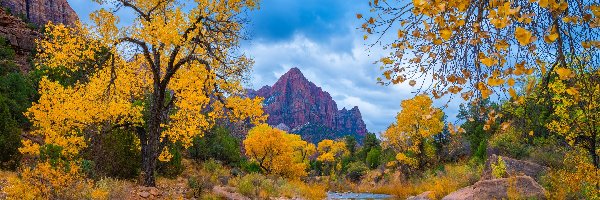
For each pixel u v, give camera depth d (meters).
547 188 13.96
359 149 90.81
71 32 14.20
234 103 15.09
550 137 16.41
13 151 15.34
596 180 10.44
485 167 18.67
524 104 2.86
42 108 14.90
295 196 20.00
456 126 3.13
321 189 26.97
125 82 16.36
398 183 34.56
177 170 21.23
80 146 15.20
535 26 2.65
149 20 14.23
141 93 17.73
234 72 15.07
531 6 2.61
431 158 35.59
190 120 15.55
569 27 2.61
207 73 14.68
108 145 16.38
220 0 13.83
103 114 15.49
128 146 17.11
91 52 14.22
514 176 14.71
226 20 14.41
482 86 2.74
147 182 14.96
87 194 11.01
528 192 13.75
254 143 35.59
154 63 15.39
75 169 11.22
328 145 75.69
